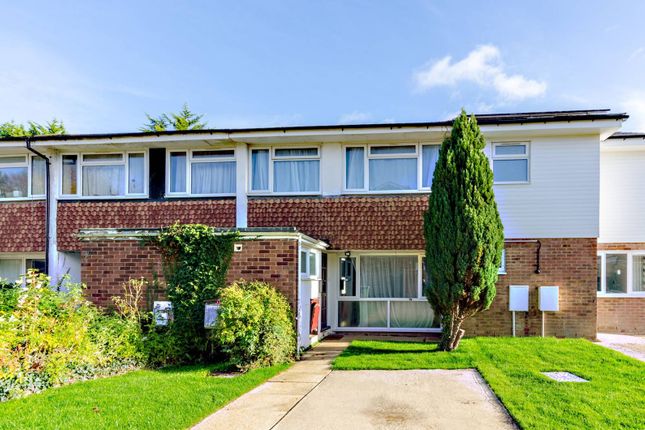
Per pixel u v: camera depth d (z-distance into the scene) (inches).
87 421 193.5
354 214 457.4
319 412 210.1
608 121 405.4
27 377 245.4
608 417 192.5
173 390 241.1
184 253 357.1
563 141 434.3
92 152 494.9
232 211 469.7
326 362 320.5
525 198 434.6
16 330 251.4
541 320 423.8
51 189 489.4
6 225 493.7
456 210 336.5
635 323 472.4
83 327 284.7
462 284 332.8
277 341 310.0
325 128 439.8
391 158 463.5
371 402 224.2
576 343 369.4
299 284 350.9
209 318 329.1
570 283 424.2
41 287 289.6
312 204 462.9
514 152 442.3
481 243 330.3
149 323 350.3
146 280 361.7
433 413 207.0
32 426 187.8
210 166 484.7
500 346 355.9
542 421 188.9
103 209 483.5
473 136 349.4
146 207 479.5
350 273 484.7
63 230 485.7
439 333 459.2
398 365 299.3
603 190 485.4
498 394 228.4
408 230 449.4
